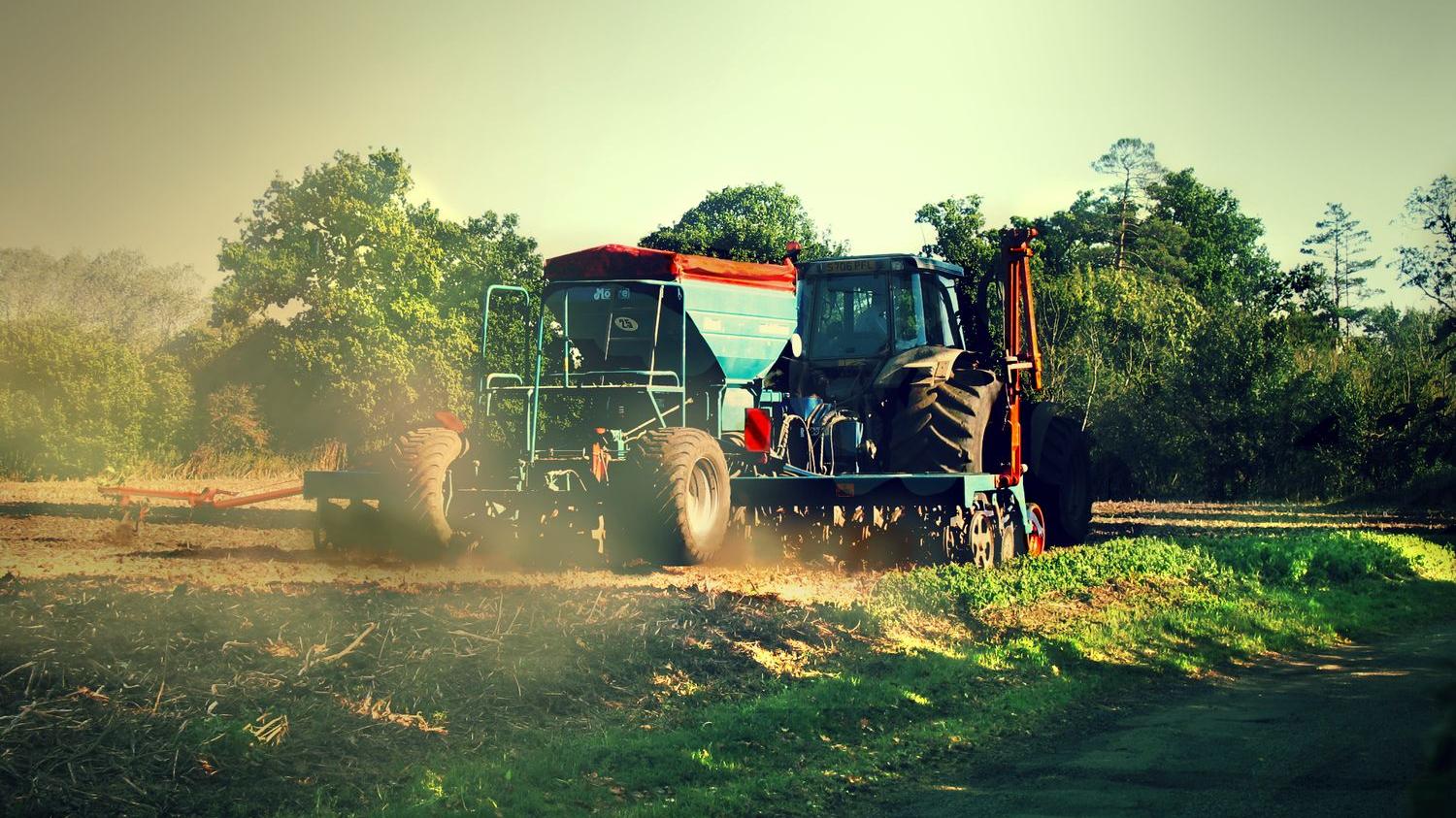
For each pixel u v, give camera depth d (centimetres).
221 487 2286
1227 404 3098
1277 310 4056
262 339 3738
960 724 726
